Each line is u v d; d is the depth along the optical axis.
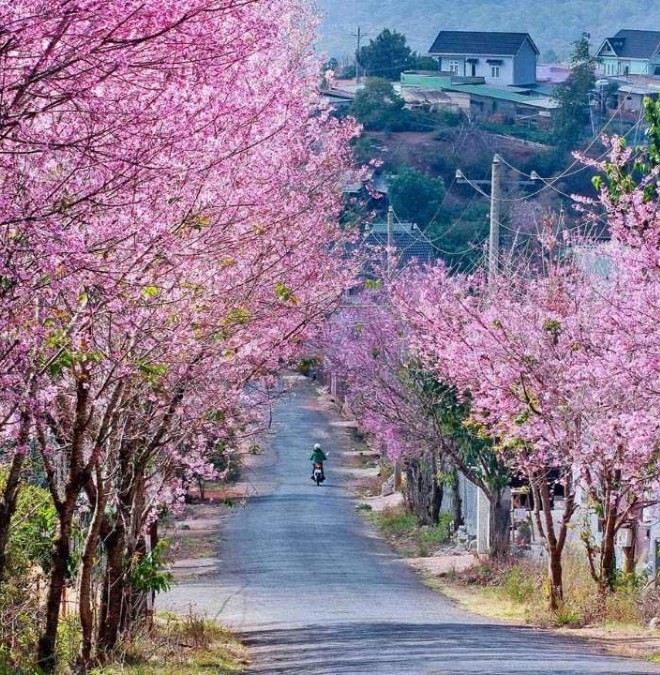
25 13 18.50
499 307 50.78
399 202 160.12
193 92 22.70
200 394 34.66
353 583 67.81
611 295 45.06
